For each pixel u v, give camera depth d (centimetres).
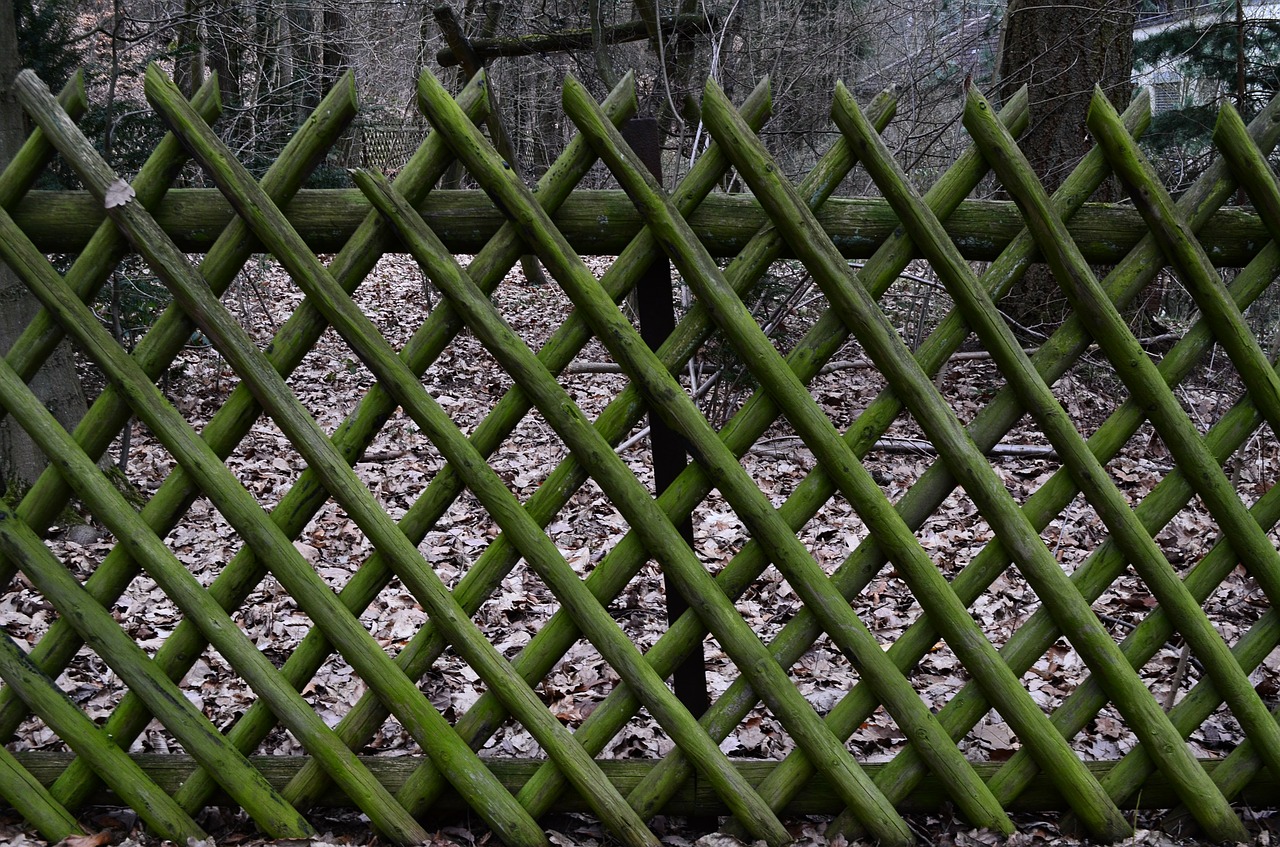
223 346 172
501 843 193
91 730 186
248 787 186
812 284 458
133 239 170
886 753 241
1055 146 585
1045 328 550
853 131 170
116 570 182
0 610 302
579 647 294
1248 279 183
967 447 175
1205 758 228
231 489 175
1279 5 660
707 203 178
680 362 177
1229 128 174
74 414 370
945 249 172
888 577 343
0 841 188
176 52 597
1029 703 183
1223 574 189
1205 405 464
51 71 504
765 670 180
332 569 351
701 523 393
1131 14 583
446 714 260
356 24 1067
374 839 190
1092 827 190
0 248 171
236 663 181
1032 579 180
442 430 173
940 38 641
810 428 174
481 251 175
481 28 881
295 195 176
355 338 171
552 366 176
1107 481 178
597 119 168
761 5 654
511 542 179
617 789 191
